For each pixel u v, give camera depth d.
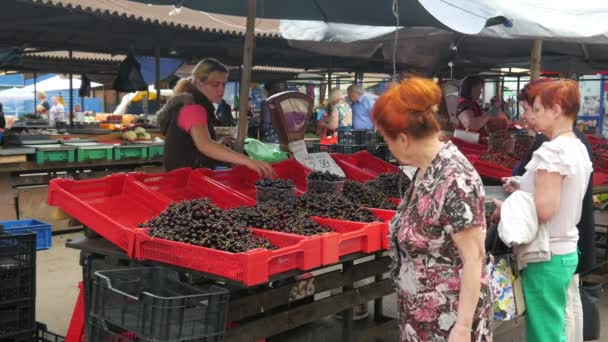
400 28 6.88
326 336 3.51
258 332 2.73
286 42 8.52
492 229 2.90
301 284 2.93
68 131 8.20
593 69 9.26
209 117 4.16
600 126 16.25
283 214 2.92
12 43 7.63
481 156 5.58
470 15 3.70
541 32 4.32
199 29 7.20
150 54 9.22
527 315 2.98
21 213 6.52
